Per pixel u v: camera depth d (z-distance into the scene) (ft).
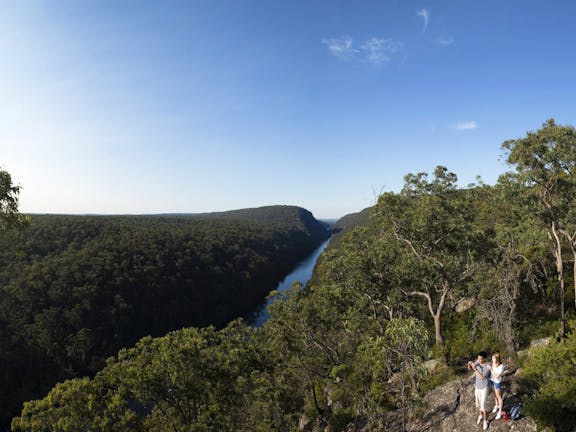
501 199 69.62
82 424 54.95
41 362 218.59
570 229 66.23
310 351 91.71
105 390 60.95
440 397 49.14
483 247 65.77
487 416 38.73
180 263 350.64
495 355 37.83
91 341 237.86
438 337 70.38
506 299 60.70
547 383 37.32
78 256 306.14
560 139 51.75
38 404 54.85
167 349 61.57
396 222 72.33
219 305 339.57
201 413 63.98
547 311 69.92
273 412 83.05
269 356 84.79
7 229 31.42
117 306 268.00
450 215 68.49
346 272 76.54
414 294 75.05
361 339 84.84
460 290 73.20
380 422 50.37
